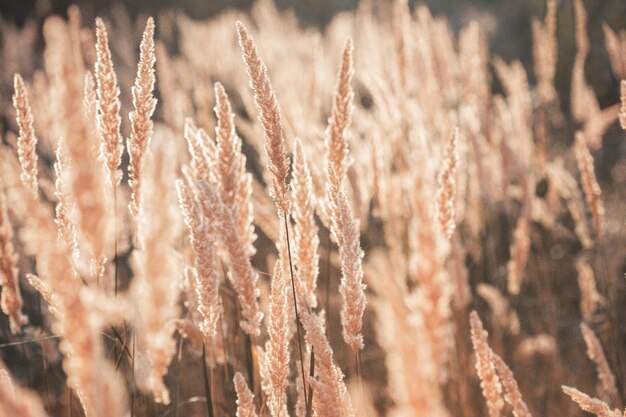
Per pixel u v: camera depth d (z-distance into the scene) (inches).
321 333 52.0
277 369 61.8
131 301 41.7
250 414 58.2
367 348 128.3
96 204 35.6
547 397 133.6
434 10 547.5
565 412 131.5
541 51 203.0
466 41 193.3
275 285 61.0
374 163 118.3
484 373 66.3
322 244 146.7
